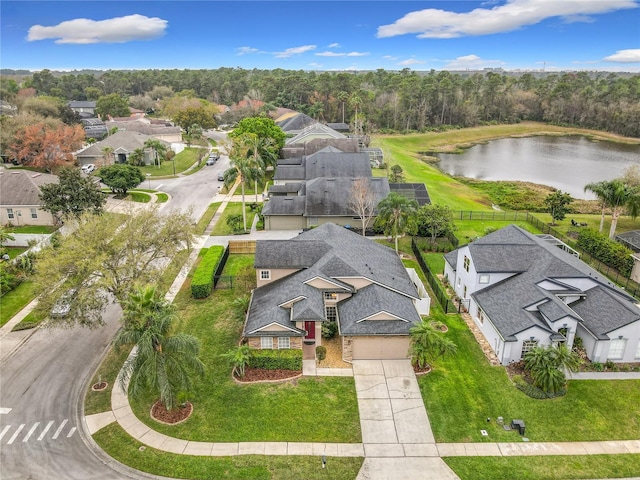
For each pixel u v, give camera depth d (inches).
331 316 1402.6
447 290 1675.7
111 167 2699.3
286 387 1154.0
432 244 2058.3
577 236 2237.9
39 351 1304.1
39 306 1176.8
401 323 1240.8
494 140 5826.8
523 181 3693.4
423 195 2527.1
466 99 6589.6
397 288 1375.5
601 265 1904.5
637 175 2901.1
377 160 3767.2
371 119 5871.1
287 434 1019.9
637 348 1245.7
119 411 1086.4
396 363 1249.4
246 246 1947.6
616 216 2165.4
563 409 1104.8
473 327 1440.7
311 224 2226.9
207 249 1984.5
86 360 1270.9
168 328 967.0
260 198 2723.9
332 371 1214.3
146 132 4352.9
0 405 1102.4
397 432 1032.2
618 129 5969.5
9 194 2226.9
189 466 941.2
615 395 1146.7
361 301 1312.7
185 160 3754.9
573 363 1139.3
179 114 4783.5
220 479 914.1
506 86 7047.2
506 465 955.3
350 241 1609.3
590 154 4911.4
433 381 1188.5
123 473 929.5
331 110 6136.8
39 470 932.0
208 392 1135.0
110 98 5826.8
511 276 1453.0
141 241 1331.2
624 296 1376.7
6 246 2005.4
